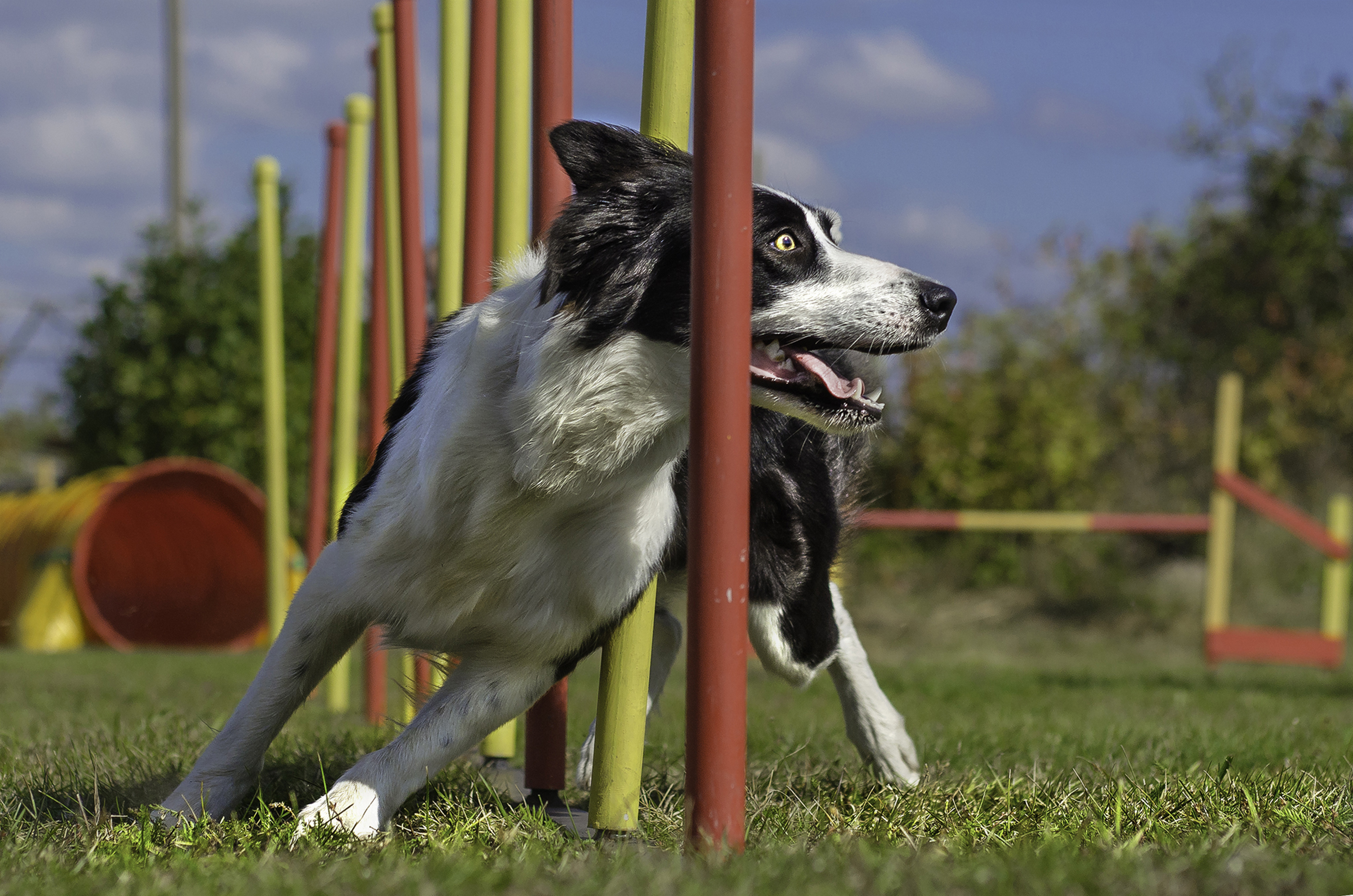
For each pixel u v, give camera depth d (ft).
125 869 6.93
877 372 11.69
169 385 45.24
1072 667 31.17
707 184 6.91
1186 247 51.39
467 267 11.64
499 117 10.39
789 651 12.21
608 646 8.97
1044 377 43.42
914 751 12.43
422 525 8.86
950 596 42.32
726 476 6.93
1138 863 6.73
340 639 9.55
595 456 8.64
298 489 44.29
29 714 16.60
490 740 13.23
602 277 8.55
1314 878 6.29
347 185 17.85
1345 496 44.52
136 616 38.47
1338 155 49.34
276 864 6.98
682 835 8.60
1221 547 30.40
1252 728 15.25
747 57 6.90
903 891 6.11
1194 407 47.47
